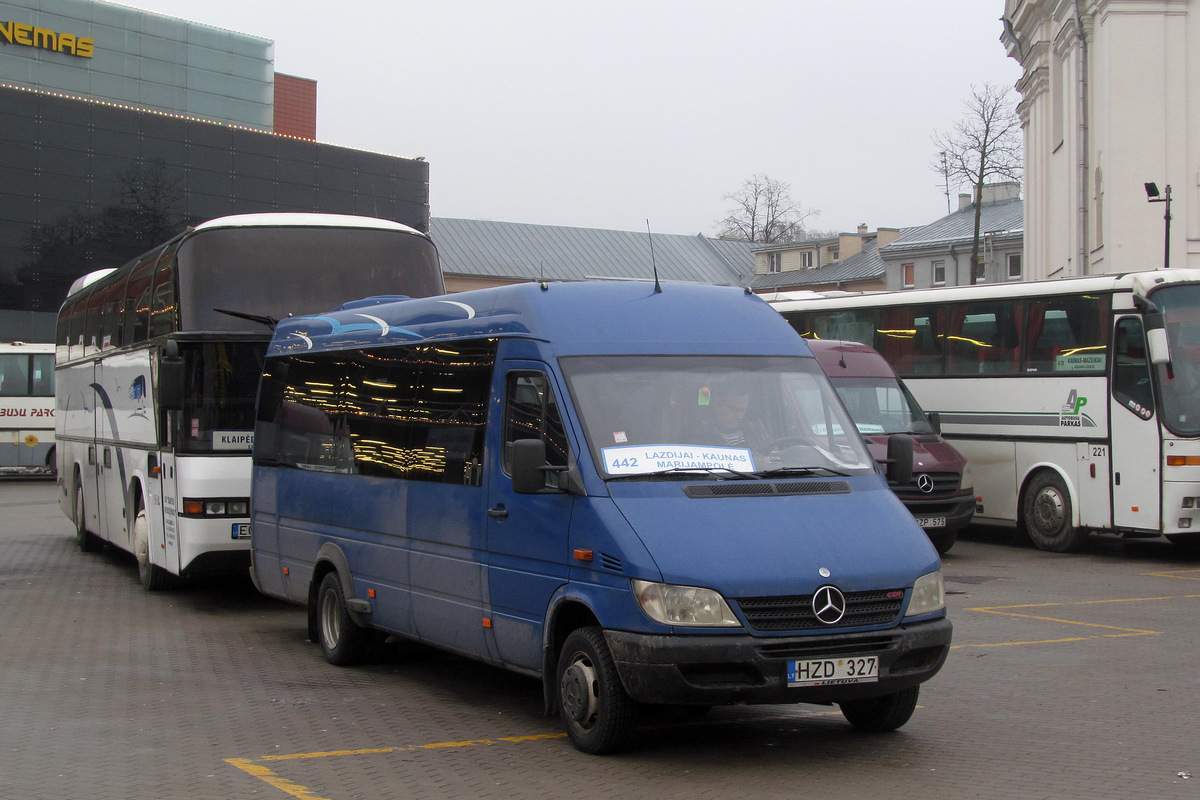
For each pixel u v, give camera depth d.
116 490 15.79
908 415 18.08
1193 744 7.35
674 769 6.83
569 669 7.18
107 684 9.49
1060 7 38.06
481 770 6.89
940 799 6.22
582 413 7.37
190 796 6.44
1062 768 6.80
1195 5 32.81
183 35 53.53
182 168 49.59
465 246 76.25
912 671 6.85
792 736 7.60
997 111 49.03
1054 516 18.03
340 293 13.27
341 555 10.02
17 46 48.84
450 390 8.66
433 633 8.70
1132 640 11.03
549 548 7.30
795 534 6.88
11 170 45.69
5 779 6.78
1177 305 16.67
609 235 83.12
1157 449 16.47
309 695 9.08
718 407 7.64
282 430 11.44
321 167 53.47
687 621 6.48
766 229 80.44
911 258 73.25
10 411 34.91
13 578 15.97
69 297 20.16
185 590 14.88
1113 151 33.09
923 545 7.15
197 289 12.87
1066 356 17.83
